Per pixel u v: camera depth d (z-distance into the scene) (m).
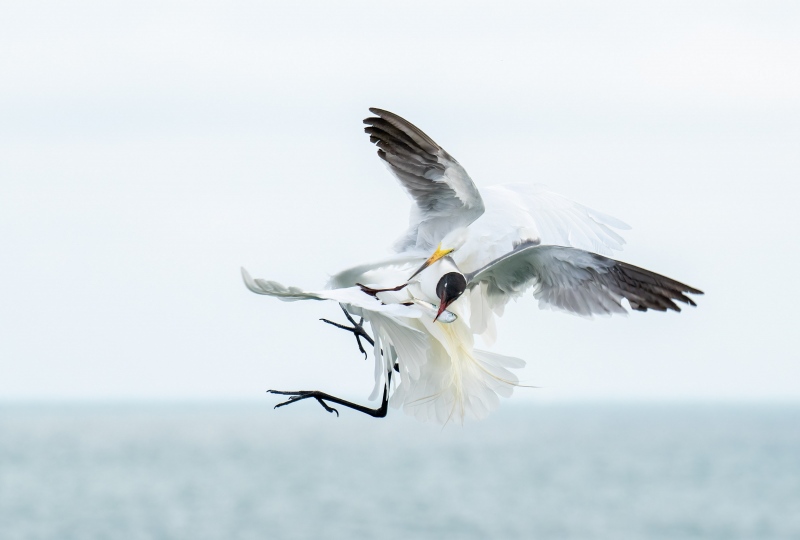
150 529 39.06
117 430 132.50
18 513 43.47
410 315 6.36
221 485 55.31
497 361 7.61
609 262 6.98
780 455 82.81
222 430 136.38
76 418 192.25
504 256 7.11
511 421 185.88
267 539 36.66
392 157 6.55
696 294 6.73
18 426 144.75
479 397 7.50
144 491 51.97
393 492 52.12
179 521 41.22
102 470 65.00
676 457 80.44
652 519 43.25
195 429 138.88
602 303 7.12
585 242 7.92
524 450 89.75
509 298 7.58
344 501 47.97
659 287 6.86
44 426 145.12
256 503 47.00
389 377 7.69
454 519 42.19
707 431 134.62
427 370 7.44
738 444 100.19
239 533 38.16
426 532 38.56
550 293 7.38
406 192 6.63
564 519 42.84
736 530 40.47
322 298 6.37
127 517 42.28
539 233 7.83
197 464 70.19
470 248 7.17
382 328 7.32
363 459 76.94
